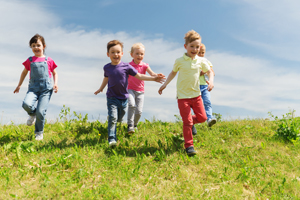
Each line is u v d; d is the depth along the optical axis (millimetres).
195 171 3922
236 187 3561
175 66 4379
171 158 4199
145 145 4543
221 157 4379
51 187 3217
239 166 4152
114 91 4578
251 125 6129
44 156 4105
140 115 5441
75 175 3508
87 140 4969
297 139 5152
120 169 3754
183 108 4324
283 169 4168
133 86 5312
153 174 3701
